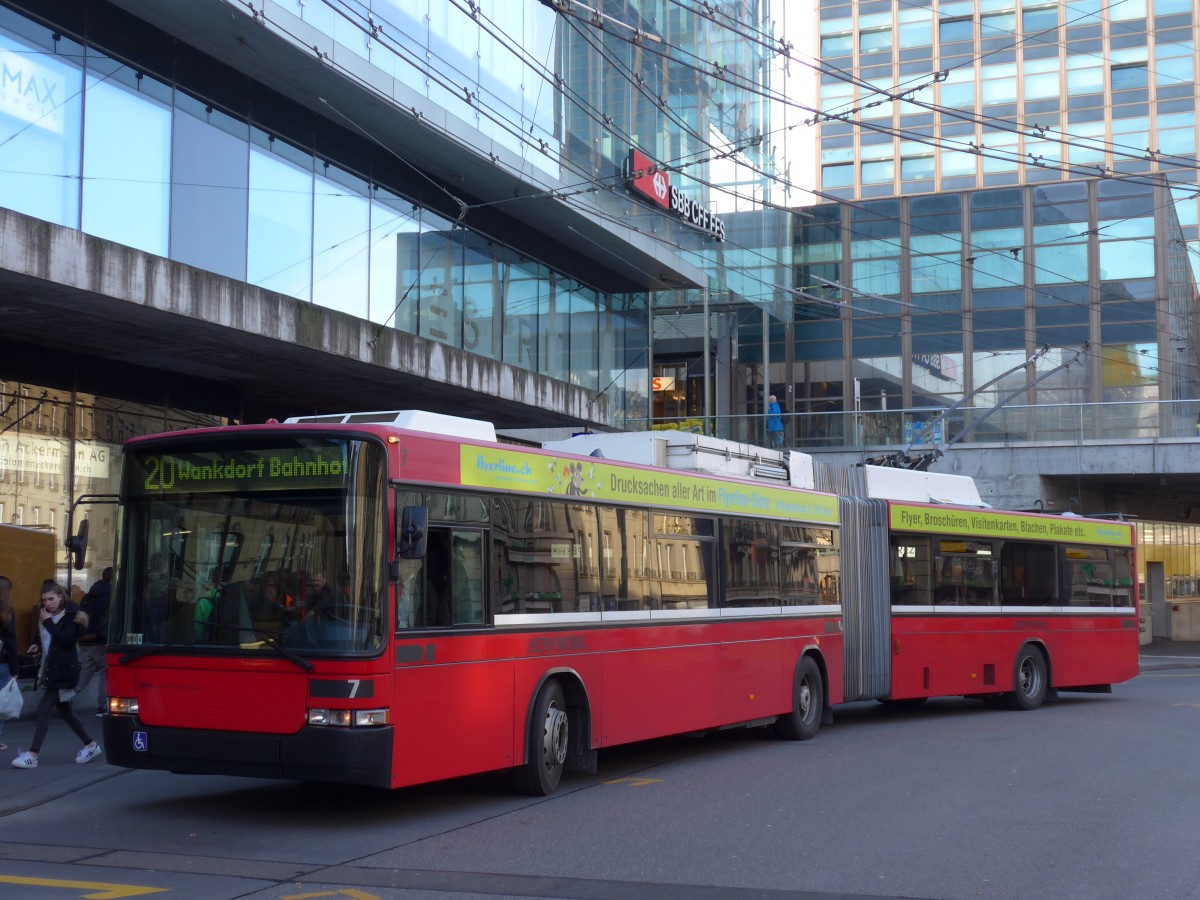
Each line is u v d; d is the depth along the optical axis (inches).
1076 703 835.4
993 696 784.9
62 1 626.5
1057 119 2817.4
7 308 601.9
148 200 671.8
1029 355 1919.3
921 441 1412.4
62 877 304.2
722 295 1646.2
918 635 700.7
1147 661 1375.5
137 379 759.7
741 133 1549.0
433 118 839.7
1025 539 789.9
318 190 804.6
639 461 544.1
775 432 1464.1
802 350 1996.8
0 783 440.5
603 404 1014.4
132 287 593.0
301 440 369.4
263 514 370.3
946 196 1974.7
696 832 363.9
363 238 847.7
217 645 365.7
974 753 547.5
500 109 935.7
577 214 1037.2
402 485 370.9
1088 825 376.2
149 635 375.9
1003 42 2871.6
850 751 558.9
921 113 2920.8
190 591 374.0
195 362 745.0
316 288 799.7
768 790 442.6
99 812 396.2
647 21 1237.7
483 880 303.3
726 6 1492.4
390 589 361.4
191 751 363.9
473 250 983.0
